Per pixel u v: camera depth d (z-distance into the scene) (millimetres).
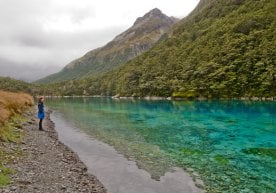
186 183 20469
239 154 28078
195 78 156875
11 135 30422
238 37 174625
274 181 20672
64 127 48562
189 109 78438
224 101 116500
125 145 33188
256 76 133500
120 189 19406
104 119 59438
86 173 22328
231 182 20578
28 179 18297
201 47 196000
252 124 46094
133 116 64000
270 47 140750
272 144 31922
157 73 191625
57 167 22500
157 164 25234
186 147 31484
